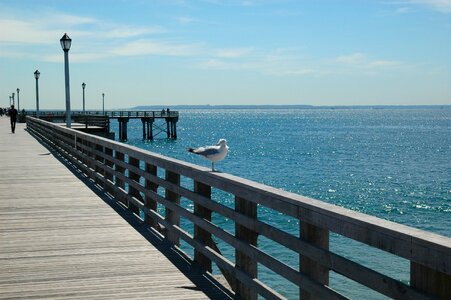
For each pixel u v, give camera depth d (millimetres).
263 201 4895
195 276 6418
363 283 3469
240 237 5582
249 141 94625
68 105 21656
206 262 6742
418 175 47469
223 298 5621
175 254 7445
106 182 13094
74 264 6980
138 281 6238
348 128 159250
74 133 18625
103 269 6742
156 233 8766
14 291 5922
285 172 48875
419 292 2934
